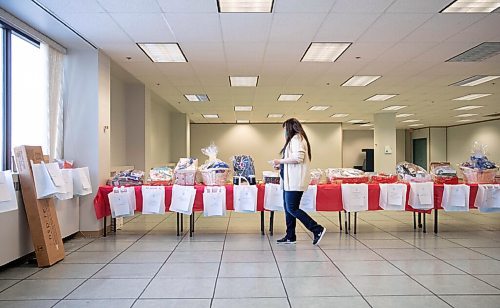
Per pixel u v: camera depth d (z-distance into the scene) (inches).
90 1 142.2
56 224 154.0
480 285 120.2
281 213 279.6
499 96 366.6
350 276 129.9
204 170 197.6
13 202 130.0
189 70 259.0
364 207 195.6
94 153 199.9
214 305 104.3
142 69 256.2
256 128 650.8
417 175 206.8
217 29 174.4
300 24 168.1
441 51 212.1
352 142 772.6
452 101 399.5
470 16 159.2
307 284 121.6
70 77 201.2
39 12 152.5
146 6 147.4
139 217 263.7
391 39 190.1
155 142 429.1
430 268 139.1
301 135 173.9
